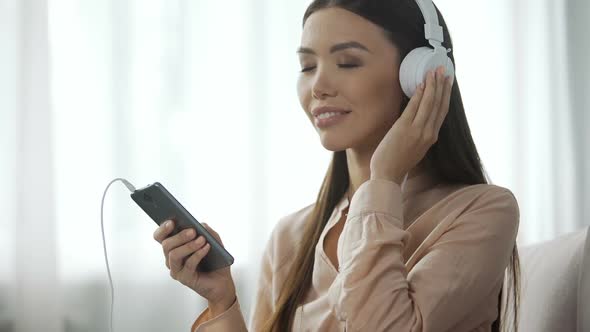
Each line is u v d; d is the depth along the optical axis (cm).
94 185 251
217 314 117
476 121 292
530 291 139
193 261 109
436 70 114
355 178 124
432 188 124
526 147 295
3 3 245
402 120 113
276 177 268
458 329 111
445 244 109
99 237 250
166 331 253
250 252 261
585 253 119
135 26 256
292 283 127
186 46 259
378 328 102
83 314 249
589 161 302
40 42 245
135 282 251
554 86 302
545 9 302
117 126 252
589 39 304
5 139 244
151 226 254
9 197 244
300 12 271
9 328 242
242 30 266
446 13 291
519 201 294
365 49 113
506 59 296
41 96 245
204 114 262
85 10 252
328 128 115
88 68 252
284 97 269
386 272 105
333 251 125
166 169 256
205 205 261
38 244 243
